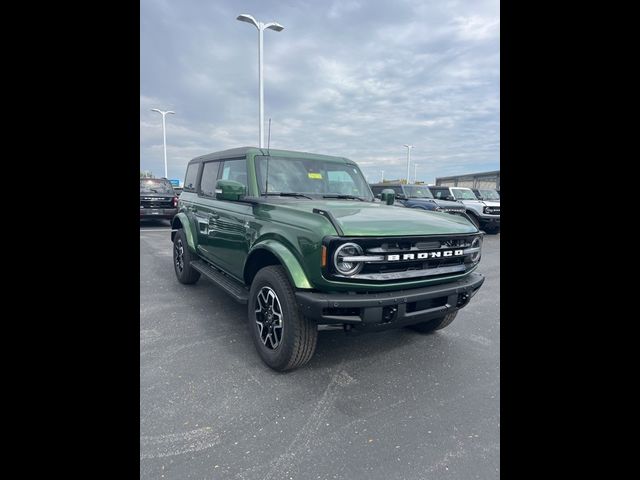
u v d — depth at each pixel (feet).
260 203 11.80
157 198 43.04
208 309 15.51
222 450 7.26
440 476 6.75
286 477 6.64
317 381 9.98
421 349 12.16
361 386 9.80
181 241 18.66
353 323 8.87
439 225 10.43
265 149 13.82
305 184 13.71
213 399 8.98
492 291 20.30
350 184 15.01
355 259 8.72
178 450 7.21
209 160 17.16
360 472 6.81
